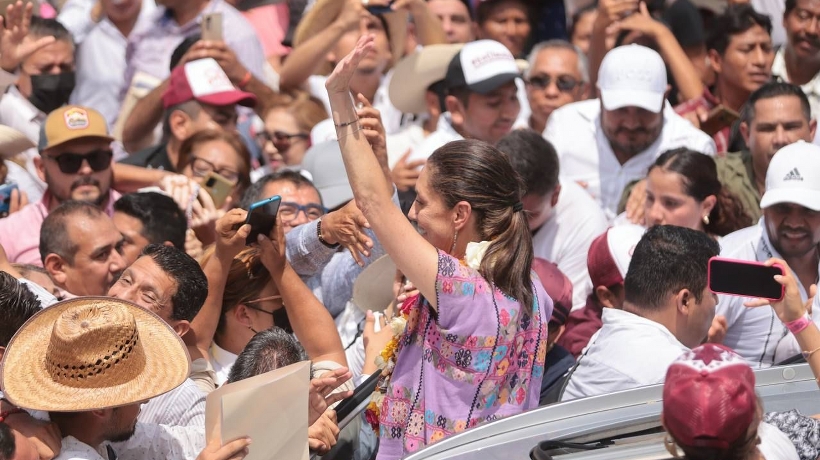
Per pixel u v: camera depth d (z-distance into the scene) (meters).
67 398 12.50
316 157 24.25
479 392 12.96
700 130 27.28
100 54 33.12
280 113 28.38
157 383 12.95
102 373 12.64
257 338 15.33
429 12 29.84
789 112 23.91
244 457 12.14
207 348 16.81
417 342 13.27
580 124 26.70
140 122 28.86
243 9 34.53
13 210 24.48
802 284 20.72
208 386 16.58
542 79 28.69
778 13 32.56
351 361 18.66
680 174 22.06
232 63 28.89
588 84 29.95
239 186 24.80
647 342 16.23
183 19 32.53
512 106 25.64
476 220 13.26
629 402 12.88
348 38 29.95
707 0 32.47
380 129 14.70
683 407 10.02
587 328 19.98
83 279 20.05
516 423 12.51
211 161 24.62
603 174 26.33
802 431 12.46
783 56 30.81
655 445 11.57
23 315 14.53
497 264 12.99
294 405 12.49
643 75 25.58
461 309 12.74
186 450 14.48
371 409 14.08
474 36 33.66
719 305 19.11
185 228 21.70
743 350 19.39
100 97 33.09
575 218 23.52
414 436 13.12
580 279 23.28
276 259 16.34
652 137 26.05
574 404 12.79
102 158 24.20
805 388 13.41
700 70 32.03
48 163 24.09
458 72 25.67
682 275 16.42
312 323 16.38
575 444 11.83
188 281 16.19
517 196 13.42
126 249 21.03
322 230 17.34
